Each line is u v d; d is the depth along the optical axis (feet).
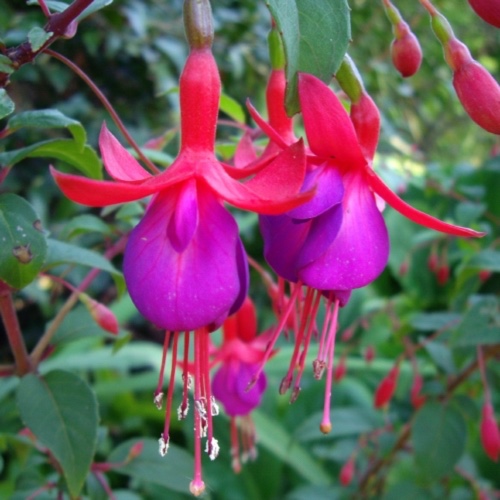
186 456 0.64
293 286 0.43
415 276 1.57
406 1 2.24
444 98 2.47
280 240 0.38
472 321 0.76
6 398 0.92
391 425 0.97
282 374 1.22
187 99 0.37
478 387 1.03
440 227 0.35
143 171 0.36
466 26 2.65
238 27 1.61
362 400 1.26
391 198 0.36
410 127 2.65
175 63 1.51
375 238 0.37
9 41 1.34
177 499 1.11
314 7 0.35
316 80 0.35
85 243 1.43
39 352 0.62
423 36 2.29
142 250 0.34
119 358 1.19
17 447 0.68
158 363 1.22
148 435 1.35
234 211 1.48
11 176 1.45
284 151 0.33
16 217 0.44
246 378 0.62
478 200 1.15
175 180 0.35
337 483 1.14
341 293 0.37
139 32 1.41
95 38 1.42
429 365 1.24
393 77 2.08
